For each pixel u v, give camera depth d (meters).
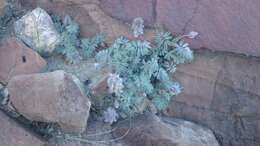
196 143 1.25
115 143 1.24
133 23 1.29
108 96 1.26
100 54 1.30
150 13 1.29
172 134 1.23
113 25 1.32
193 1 1.27
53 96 1.11
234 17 1.25
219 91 1.30
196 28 1.28
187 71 1.30
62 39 1.32
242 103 1.29
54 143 1.20
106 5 1.31
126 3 1.30
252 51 1.26
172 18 1.29
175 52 1.29
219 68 1.29
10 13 1.36
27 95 1.14
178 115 1.32
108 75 1.23
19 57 1.26
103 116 1.26
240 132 1.31
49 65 1.30
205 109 1.31
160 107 1.31
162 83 1.30
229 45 1.27
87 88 1.25
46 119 1.14
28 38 1.29
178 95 1.31
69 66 1.30
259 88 1.28
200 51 1.29
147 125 1.23
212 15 1.26
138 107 1.27
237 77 1.28
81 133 1.23
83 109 1.14
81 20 1.34
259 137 1.30
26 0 1.37
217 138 1.31
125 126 1.24
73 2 1.33
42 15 1.30
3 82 1.25
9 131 1.16
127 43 1.30
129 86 1.27
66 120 1.12
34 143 1.17
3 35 1.32
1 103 1.22
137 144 1.24
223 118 1.31
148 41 1.30
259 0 1.23
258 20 1.24
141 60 1.29
